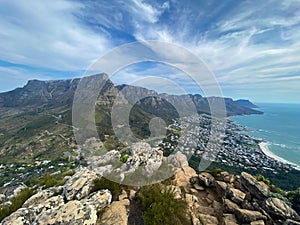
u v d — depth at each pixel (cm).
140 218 541
